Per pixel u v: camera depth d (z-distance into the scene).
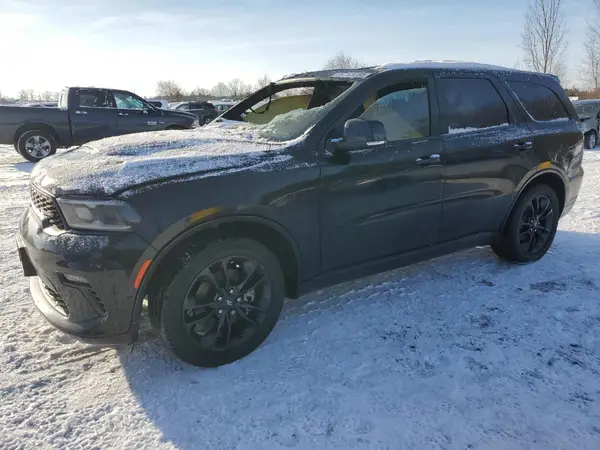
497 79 4.16
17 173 9.90
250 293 2.97
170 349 2.73
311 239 3.10
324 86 3.73
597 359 2.95
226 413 2.50
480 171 3.86
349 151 3.18
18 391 2.66
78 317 2.62
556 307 3.62
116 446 2.28
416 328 3.33
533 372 2.82
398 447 2.27
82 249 2.46
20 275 4.22
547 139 4.32
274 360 2.96
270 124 3.56
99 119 11.41
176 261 2.67
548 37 24.50
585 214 6.18
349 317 3.49
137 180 2.54
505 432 2.35
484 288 3.96
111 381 2.77
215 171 2.73
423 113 3.62
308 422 2.43
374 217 3.34
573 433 2.33
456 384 2.71
